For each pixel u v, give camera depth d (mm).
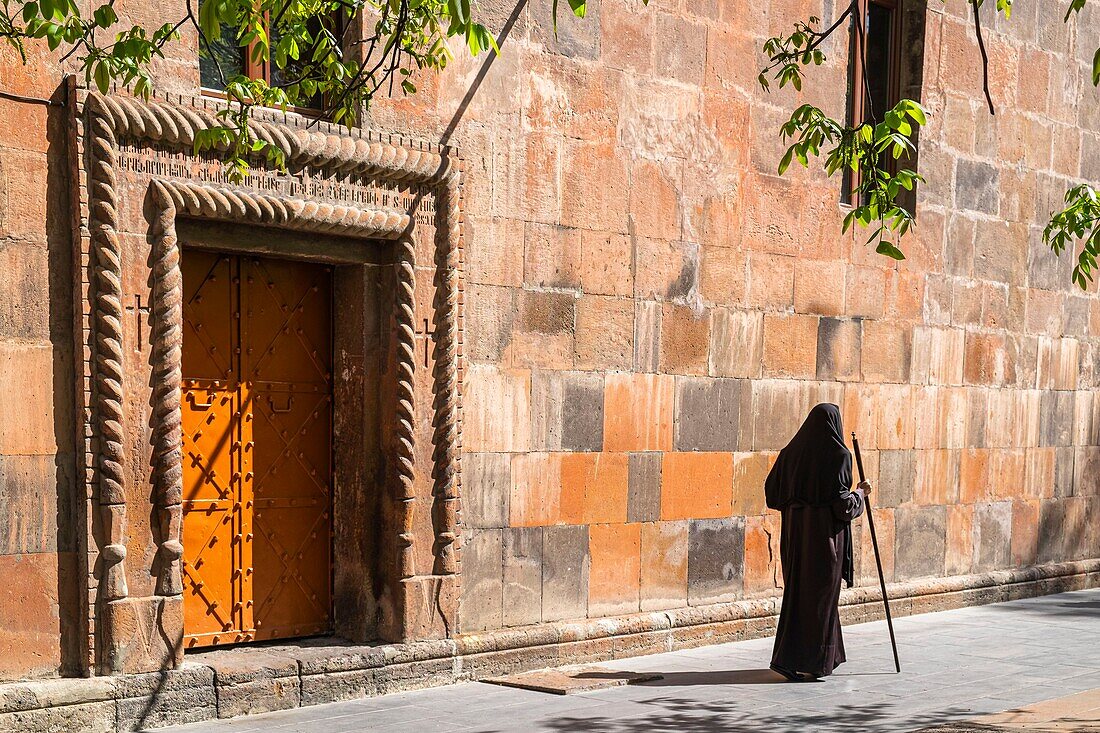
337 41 7965
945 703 7707
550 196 8883
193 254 7457
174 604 6938
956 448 12281
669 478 9711
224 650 7609
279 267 7941
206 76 7527
